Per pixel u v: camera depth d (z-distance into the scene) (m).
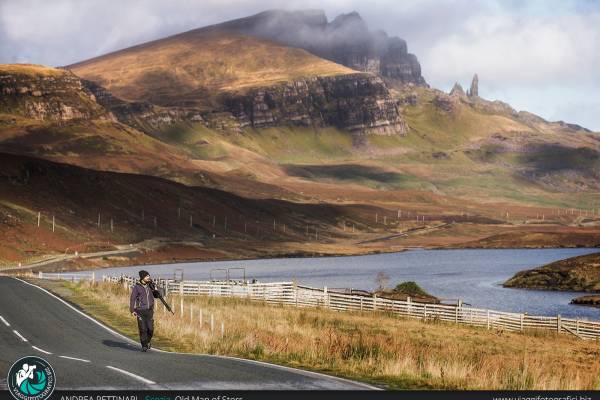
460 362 21.94
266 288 59.22
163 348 25.48
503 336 42.28
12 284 56.97
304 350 23.58
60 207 198.25
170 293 55.28
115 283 59.69
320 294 56.38
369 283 106.69
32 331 29.48
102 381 17.23
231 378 17.75
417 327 43.34
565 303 81.88
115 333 29.39
